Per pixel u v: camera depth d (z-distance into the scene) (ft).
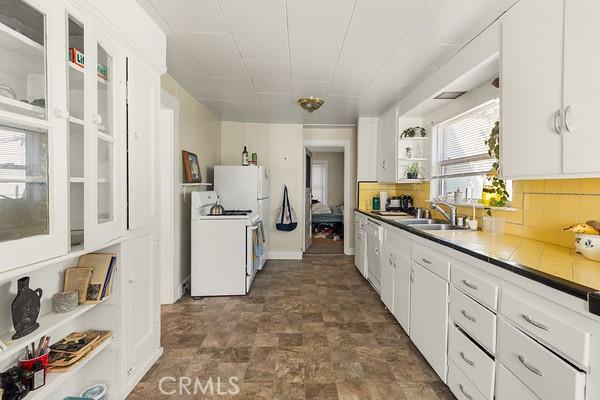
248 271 10.93
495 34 5.99
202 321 8.87
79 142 4.37
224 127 16.34
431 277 6.37
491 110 8.04
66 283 4.95
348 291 11.55
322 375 6.32
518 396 3.89
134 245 5.87
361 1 5.73
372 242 11.53
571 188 5.38
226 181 13.56
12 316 3.81
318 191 27.94
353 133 17.57
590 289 3.04
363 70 9.09
